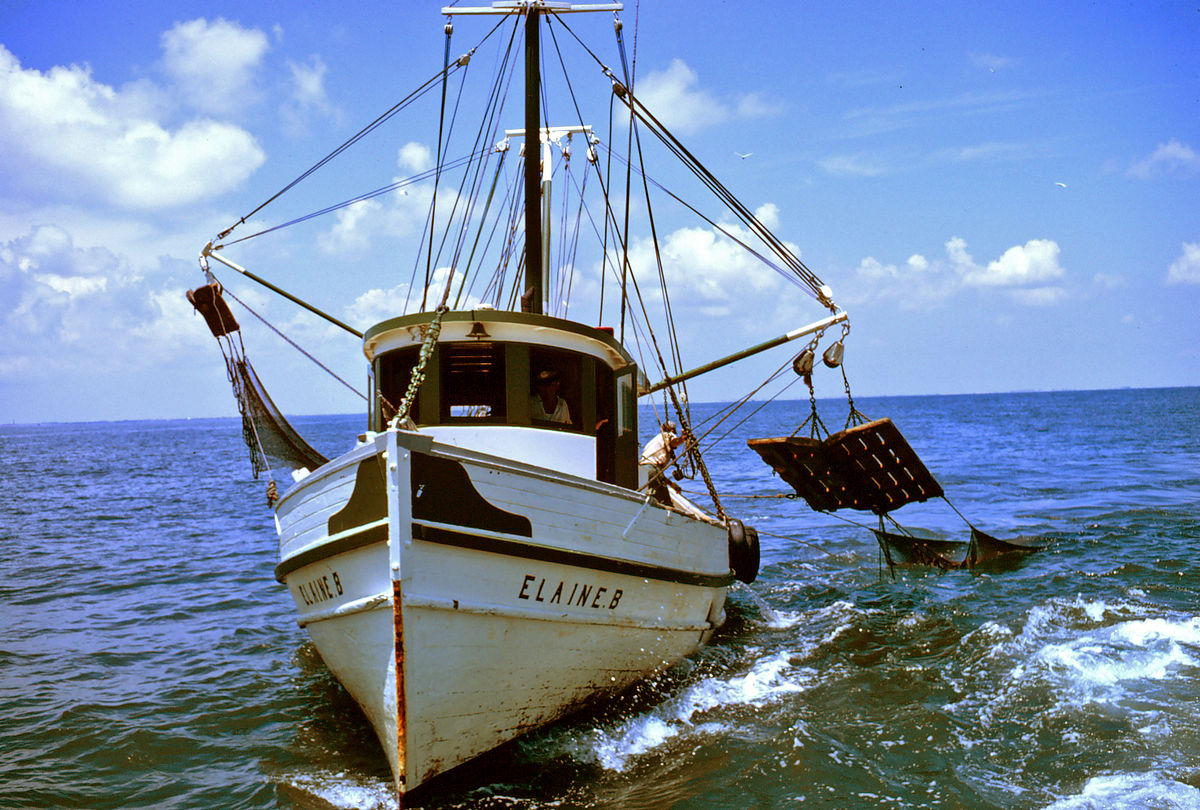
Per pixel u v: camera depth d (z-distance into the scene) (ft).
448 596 25.88
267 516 98.84
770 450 48.60
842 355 45.47
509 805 25.64
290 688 37.14
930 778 26.30
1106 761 26.73
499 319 31.68
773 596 53.62
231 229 42.24
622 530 31.24
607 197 46.93
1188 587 49.21
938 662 37.76
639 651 33.32
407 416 26.30
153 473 180.65
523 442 31.76
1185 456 144.46
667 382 42.83
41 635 46.26
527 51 39.99
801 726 30.53
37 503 116.67
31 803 25.95
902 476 50.16
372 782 27.68
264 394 44.09
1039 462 140.46
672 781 26.76
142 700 35.58
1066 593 49.08
